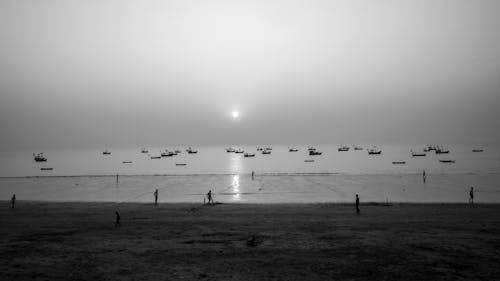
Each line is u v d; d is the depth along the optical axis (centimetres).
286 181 7675
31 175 10219
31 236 2358
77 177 9019
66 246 2086
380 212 3359
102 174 10525
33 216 3269
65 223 2852
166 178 8656
